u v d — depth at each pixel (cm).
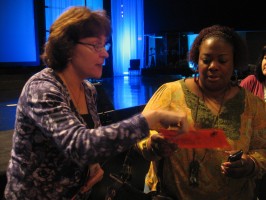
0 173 150
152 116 87
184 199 124
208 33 127
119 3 1111
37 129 93
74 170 99
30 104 88
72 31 95
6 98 496
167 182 127
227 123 124
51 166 97
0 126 260
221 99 128
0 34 752
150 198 124
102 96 266
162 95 131
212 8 873
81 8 99
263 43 820
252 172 118
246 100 129
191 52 132
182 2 911
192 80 133
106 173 170
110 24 102
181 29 926
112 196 123
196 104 126
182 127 91
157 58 1005
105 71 1064
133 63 1068
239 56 126
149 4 962
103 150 78
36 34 804
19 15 776
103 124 249
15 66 776
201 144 103
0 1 746
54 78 97
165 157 125
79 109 111
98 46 98
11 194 99
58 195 99
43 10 832
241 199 129
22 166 96
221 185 123
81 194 106
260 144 129
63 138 81
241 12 836
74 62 100
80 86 114
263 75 260
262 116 129
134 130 82
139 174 184
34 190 97
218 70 121
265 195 172
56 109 85
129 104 347
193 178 121
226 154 121
